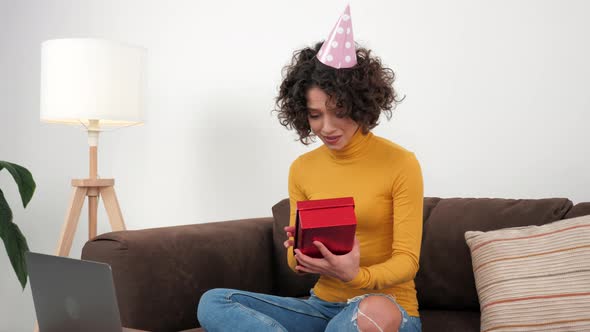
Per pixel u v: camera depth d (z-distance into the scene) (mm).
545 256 1595
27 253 1357
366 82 1381
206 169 2711
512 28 2104
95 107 2180
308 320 1450
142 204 2877
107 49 2199
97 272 1201
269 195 2559
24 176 2428
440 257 1858
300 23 2494
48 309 1354
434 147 2242
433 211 1942
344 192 1488
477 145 2166
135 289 1594
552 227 1662
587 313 1475
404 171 1423
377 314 1237
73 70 2178
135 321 1589
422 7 2252
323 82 1346
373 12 2346
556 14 2033
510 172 2113
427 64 2248
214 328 1324
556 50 2035
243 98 2617
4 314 3191
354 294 1451
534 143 2074
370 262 1461
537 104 2068
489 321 1577
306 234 1203
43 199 3109
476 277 1698
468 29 2174
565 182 2027
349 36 1373
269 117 2555
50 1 3104
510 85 2111
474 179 2174
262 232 2059
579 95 2004
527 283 1569
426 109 2252
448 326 1729
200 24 2721
